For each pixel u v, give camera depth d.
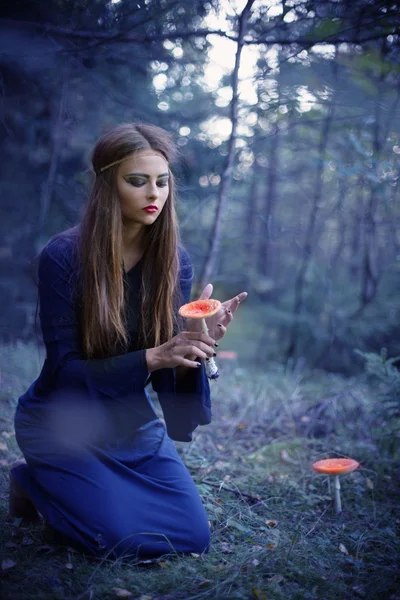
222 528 2.84
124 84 5.27
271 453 3.99
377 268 7.64
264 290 9.09
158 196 2.46
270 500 3.25
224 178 4.80
